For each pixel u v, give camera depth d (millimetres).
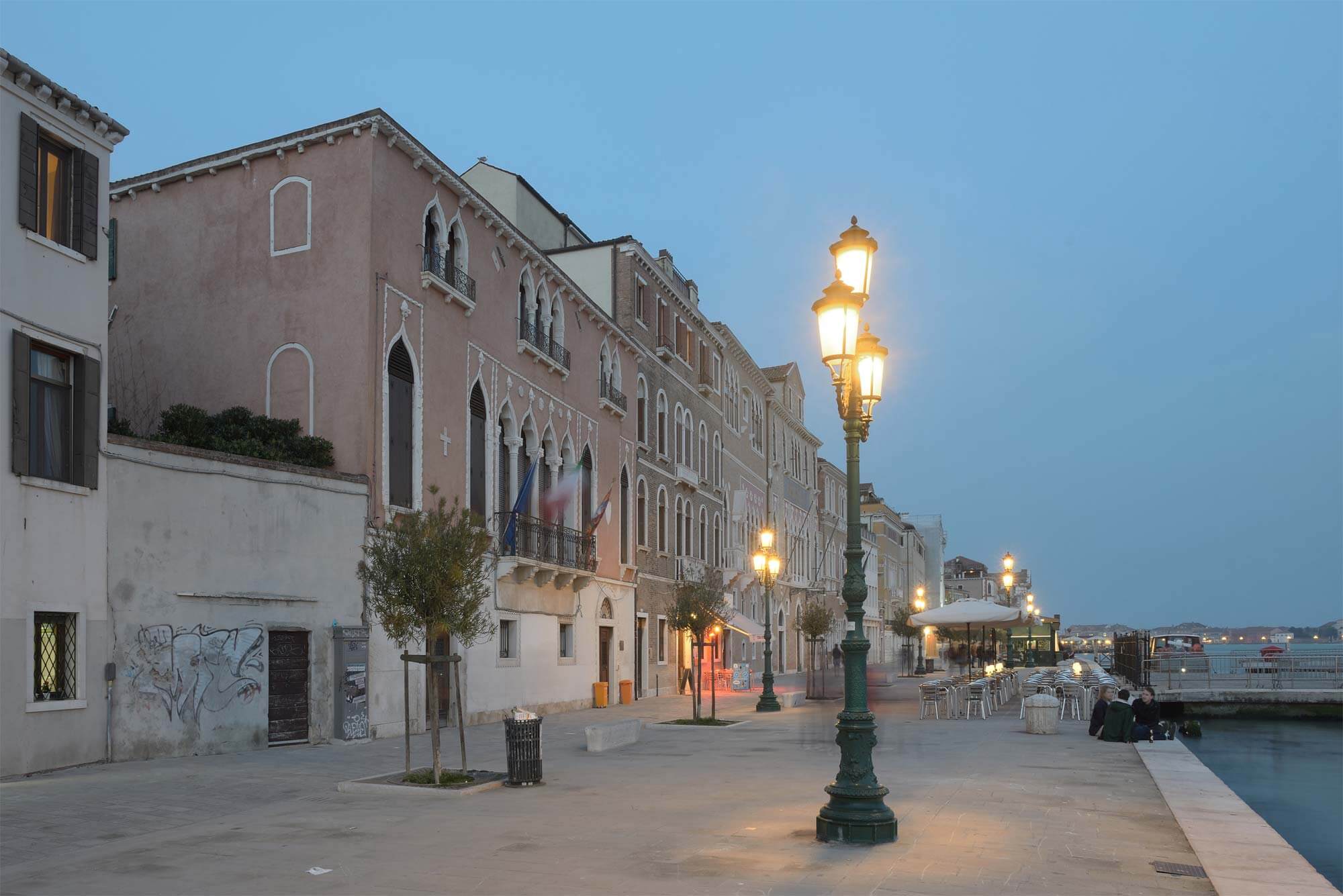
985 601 32469
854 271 11180
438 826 11398
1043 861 9562
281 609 19750
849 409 11172
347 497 21375
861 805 10492
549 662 29984
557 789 14375
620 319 37906
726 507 50156
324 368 22500
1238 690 36031
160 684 17531
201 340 23719
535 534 29016
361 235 22500
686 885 8648
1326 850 16672
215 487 18766
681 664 40906
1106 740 20344
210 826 11492
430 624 14617
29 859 9773
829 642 73562
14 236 15656
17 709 15117
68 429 16531
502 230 27906
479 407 27078
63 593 15984
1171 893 8469
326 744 20281
